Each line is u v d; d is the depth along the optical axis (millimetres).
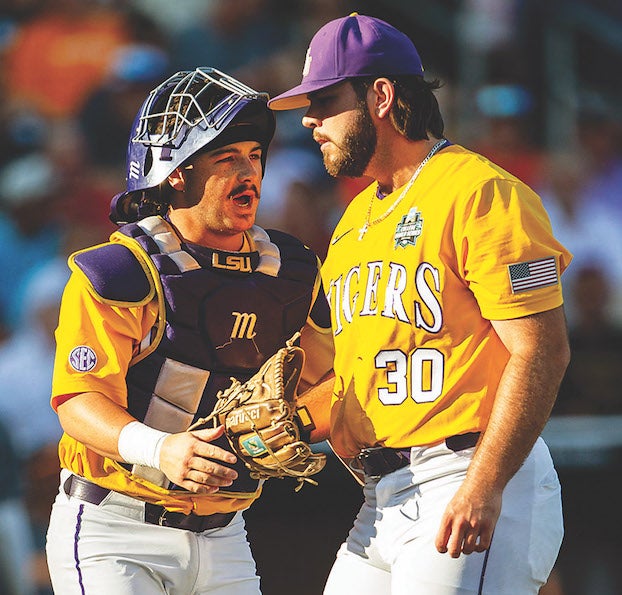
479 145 30750
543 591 19875
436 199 10648
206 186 11211
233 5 32844
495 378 10578
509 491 10539
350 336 11148
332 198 29578
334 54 11039
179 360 11148
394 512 10828
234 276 11344
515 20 32656
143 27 32906
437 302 10508
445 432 10555
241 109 11000
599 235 30141
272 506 20016
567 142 31484
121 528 11266
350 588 11492
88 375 10750
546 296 10234
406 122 10992
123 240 11156
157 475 11055
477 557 10383
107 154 31297
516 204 10359
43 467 20078
